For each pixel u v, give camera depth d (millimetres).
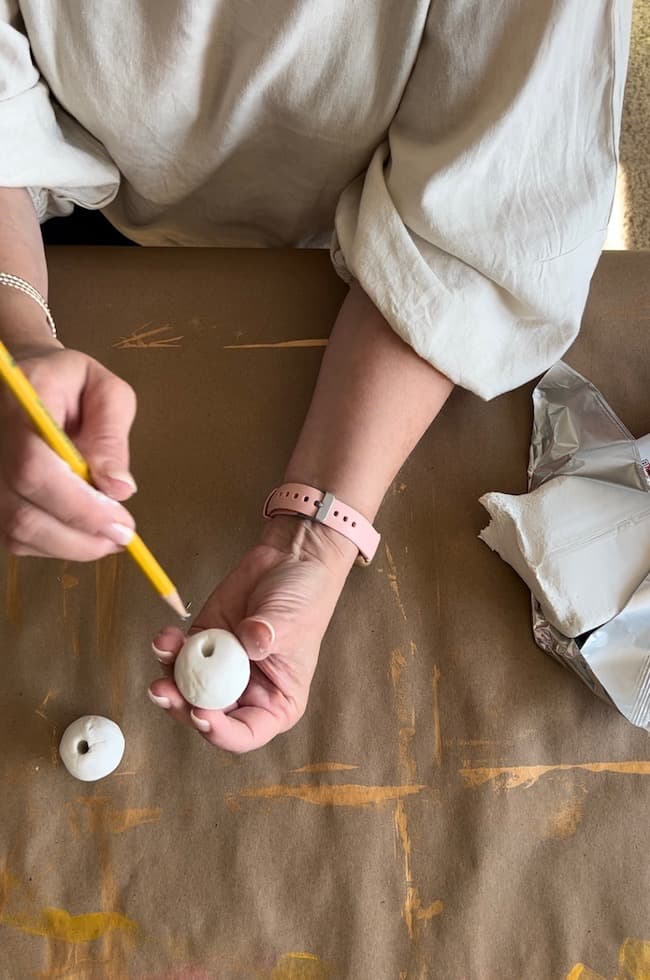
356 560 658
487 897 586
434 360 609
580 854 596
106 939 576
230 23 578
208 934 577
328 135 646
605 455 679
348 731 624
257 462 694
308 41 578
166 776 612
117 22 574
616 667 614
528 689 635
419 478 694
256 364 723
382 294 600
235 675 492
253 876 589
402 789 611
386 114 623
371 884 588
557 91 571
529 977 571
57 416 436
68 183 644
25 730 620
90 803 604
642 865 594
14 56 579
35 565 656
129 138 651
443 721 628
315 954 575
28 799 604
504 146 577
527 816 605
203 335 729
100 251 758
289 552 587
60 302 735
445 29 560
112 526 403
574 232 603
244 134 658
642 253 763
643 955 573
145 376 716
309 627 563
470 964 573
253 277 745
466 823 603
